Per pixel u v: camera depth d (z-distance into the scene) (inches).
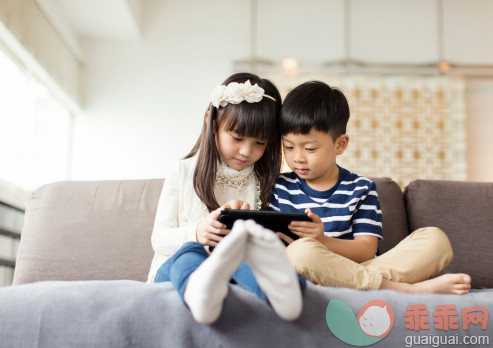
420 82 165.9
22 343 38.2
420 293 43.2
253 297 38.6
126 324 37.7
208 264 34.4
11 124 114.3
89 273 68.2
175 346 37.0
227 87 57.8
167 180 61.2
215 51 168.7
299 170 58.2
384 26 171.9
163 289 39.8
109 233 70.2
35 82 131.8
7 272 99.7
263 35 170.2
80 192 73.9
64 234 70.1
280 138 61.0
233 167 60.4
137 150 162.7
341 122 58.7
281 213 48.6
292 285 35.5
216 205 58.6
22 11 114.3
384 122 162.4
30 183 126.0
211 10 170.9
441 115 164.4
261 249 34.6
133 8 155.1
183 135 163.8
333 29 171.3
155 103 165.3
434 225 69.7
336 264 45.3
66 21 150.6
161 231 56.1
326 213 58.9
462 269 67.4
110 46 167.5
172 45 168.6
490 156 165.3
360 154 159.5
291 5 172.2
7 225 102.8
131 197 73.0
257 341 37.5
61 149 156.3
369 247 55.7
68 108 159.6
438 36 171.5
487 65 168.9
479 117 166.9
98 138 163.0
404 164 160.2
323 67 168.4
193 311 35.8
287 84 165.3
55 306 38.8
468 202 70.9
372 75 165.9
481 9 173.2
